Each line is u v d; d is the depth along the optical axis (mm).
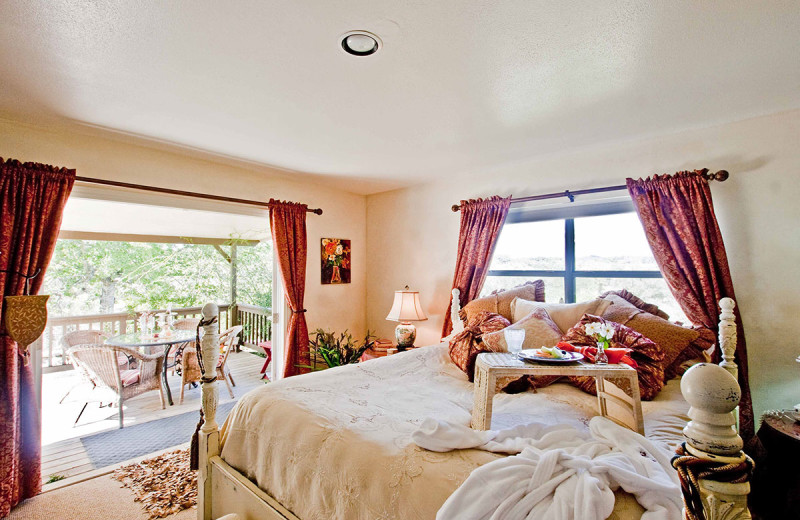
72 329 4988
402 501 1118
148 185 2934
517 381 1962
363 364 2424
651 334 2162
